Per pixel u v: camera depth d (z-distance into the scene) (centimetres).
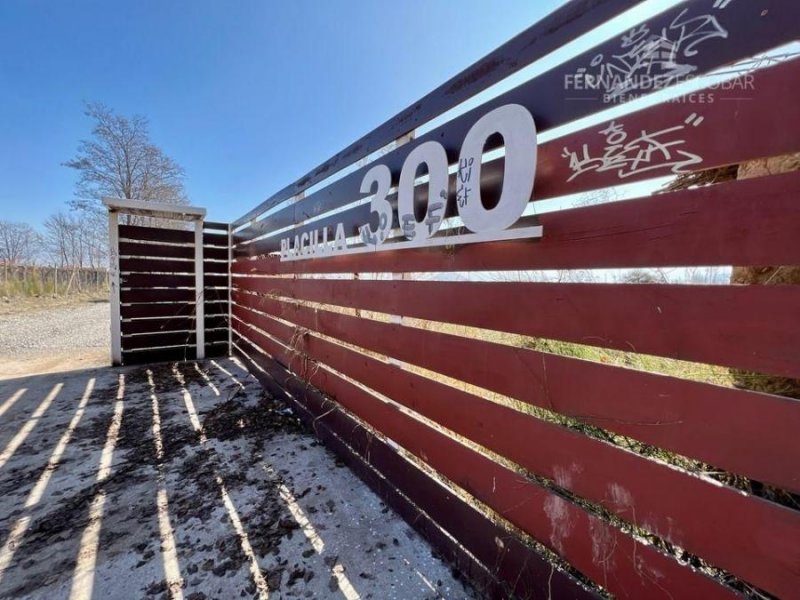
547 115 102
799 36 61
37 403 303
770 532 66
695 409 75
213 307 491
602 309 91
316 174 263
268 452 225
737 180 69
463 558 133
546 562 108
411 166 158
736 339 70
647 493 83
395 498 169
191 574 128
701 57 73
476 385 128
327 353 241
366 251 195
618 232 87
